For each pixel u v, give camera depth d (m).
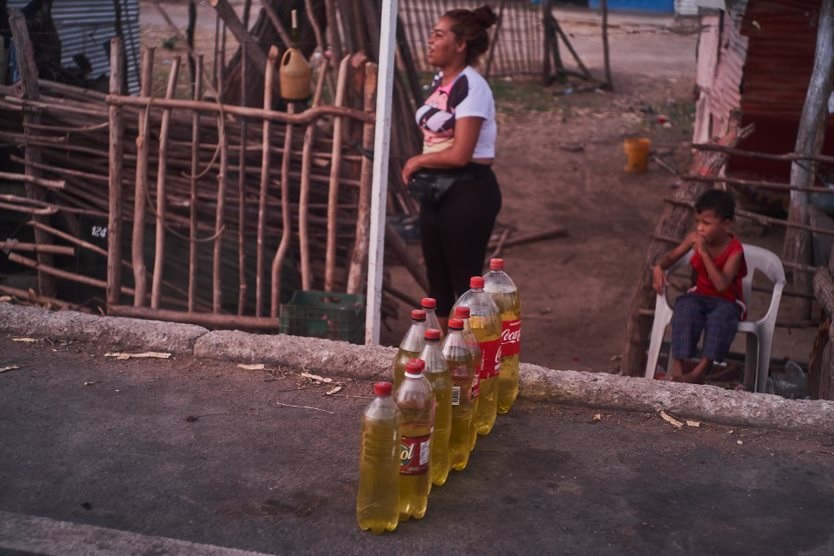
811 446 4.13
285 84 6.75
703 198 5.65
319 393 4.50
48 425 4.07
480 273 5.42
